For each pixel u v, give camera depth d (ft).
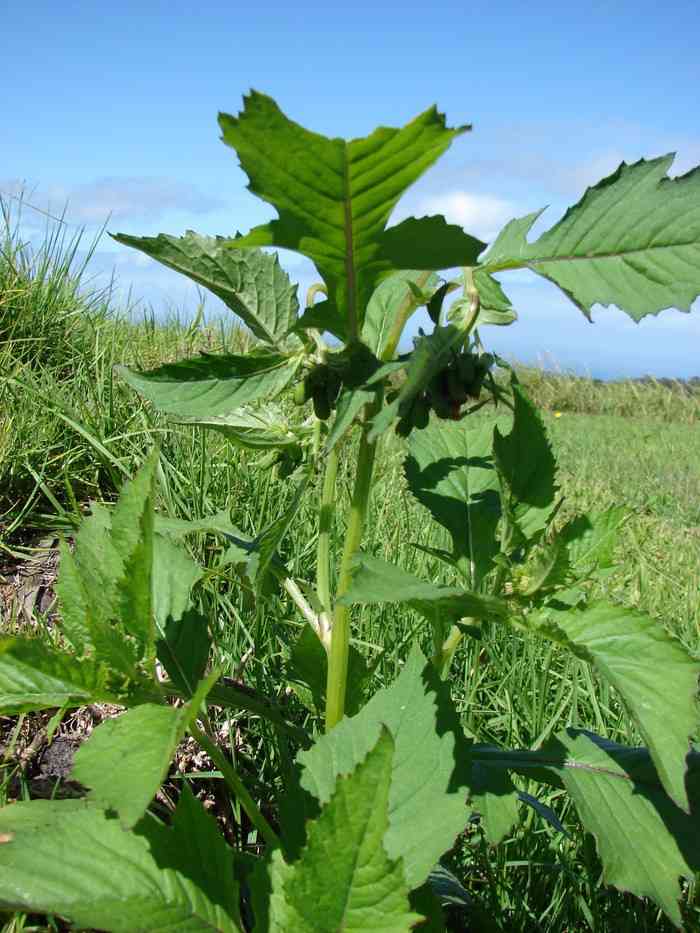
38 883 0.91
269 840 1.12
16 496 2.38
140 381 1.02
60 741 1.57
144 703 1.06
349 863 0.85
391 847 1.05
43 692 1.01
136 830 0.96
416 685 1.16
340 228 0.89
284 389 1.04
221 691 1.24
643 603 2.45
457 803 1.06
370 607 1.98
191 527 1.39
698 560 3.17
